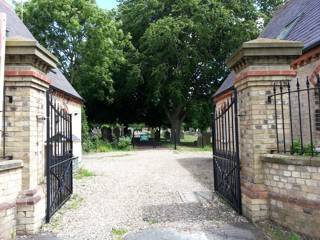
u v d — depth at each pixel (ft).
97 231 21.44
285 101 22.43
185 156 78.59
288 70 22.31
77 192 35.06
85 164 63.57
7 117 21.52
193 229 21.18
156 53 104.17
